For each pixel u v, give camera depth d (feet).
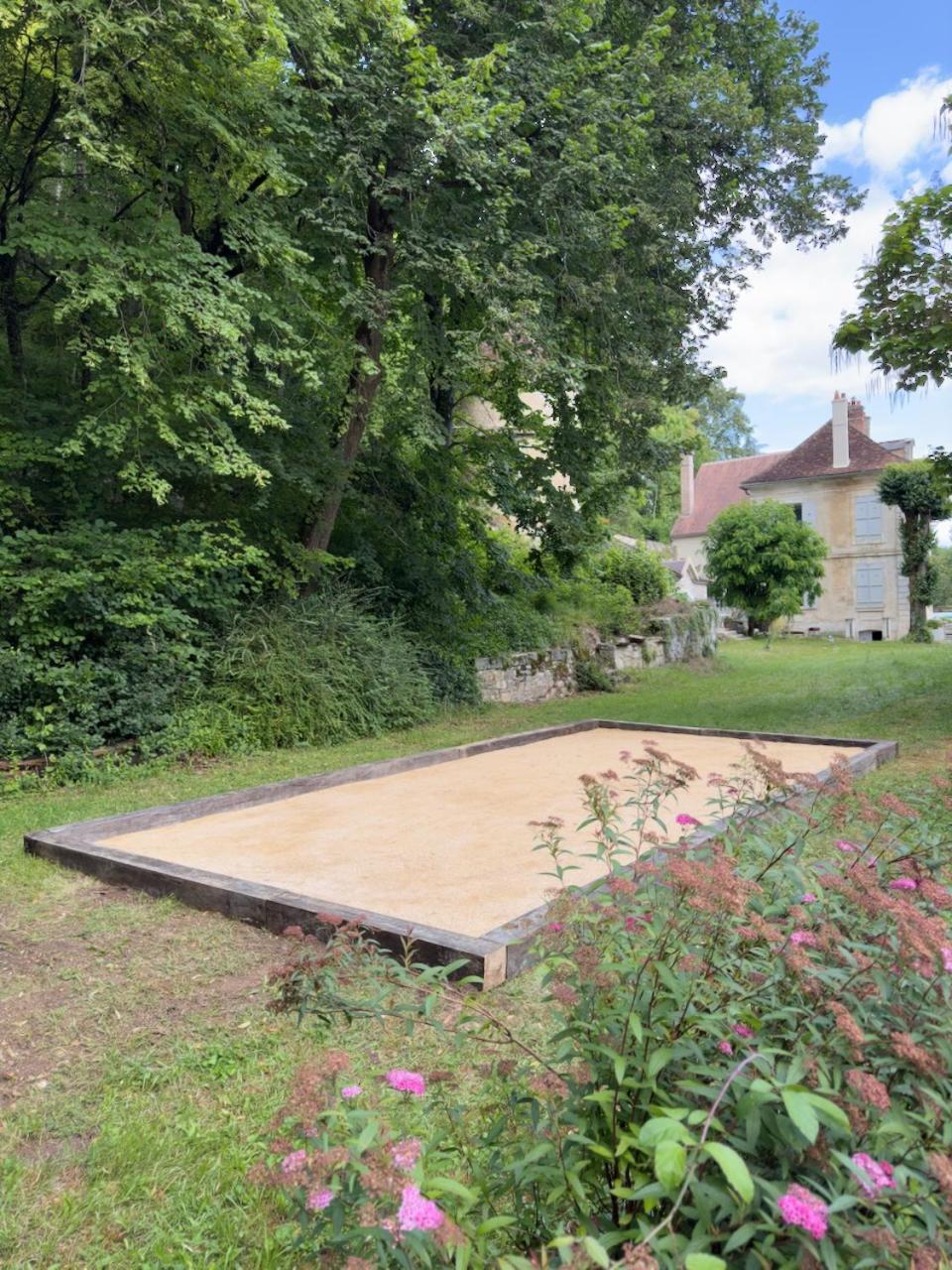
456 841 13.25
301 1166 3.30
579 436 34.14
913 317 22.36
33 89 23.32
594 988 4.18
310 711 25.44
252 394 25.84
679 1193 2.89
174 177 23.40
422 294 29.73
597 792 7.13
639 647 47.73
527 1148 4.01
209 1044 7.39
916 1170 3.29
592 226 28.30
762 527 72.18
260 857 12.43
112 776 20.17
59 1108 6.50
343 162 25.07
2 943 9.73
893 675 38.27
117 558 22.54
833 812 6.61
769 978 4.12
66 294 24.06
